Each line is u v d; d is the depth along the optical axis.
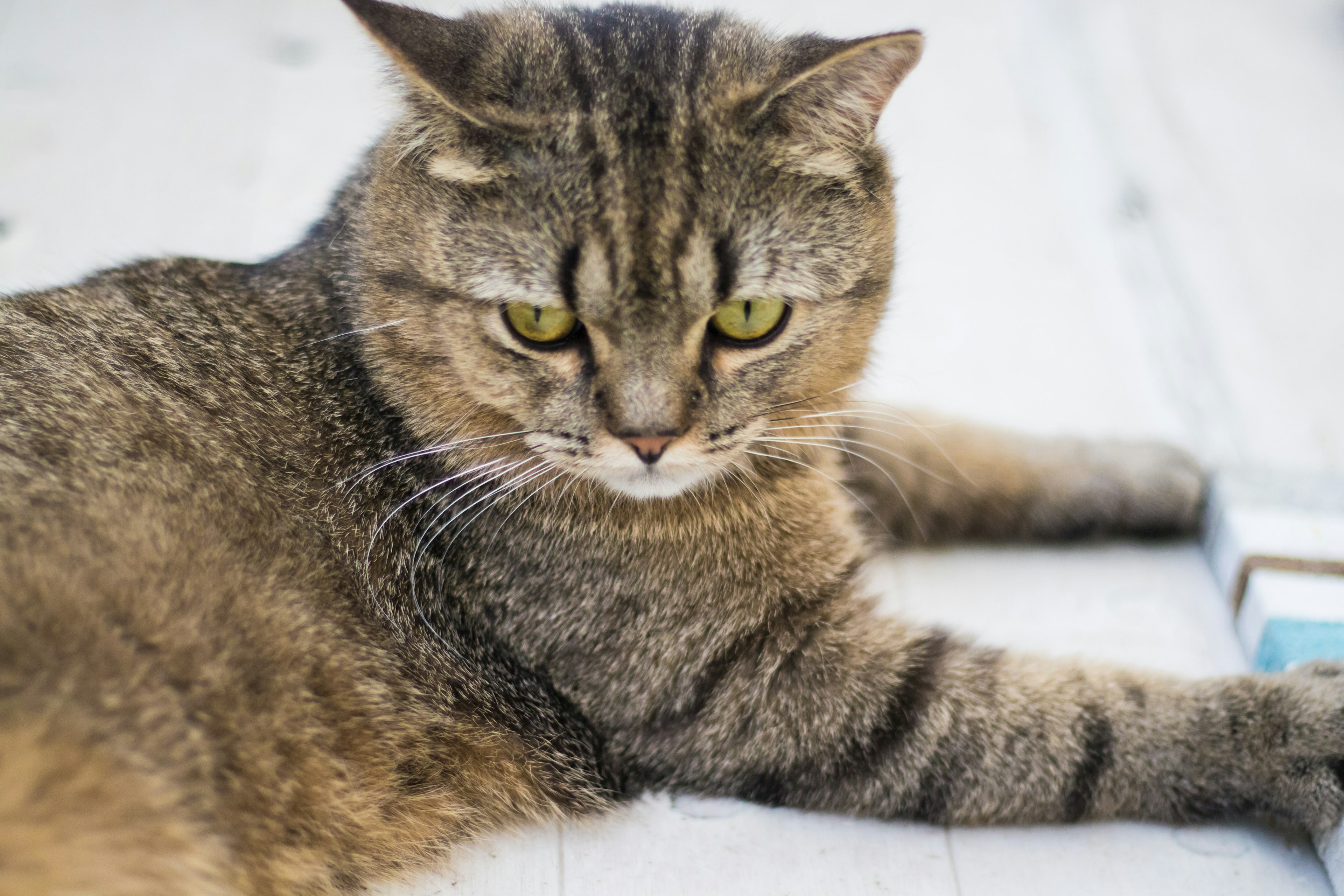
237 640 0.53
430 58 0.53
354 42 0.79
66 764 0.50
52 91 0.74
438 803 0.55
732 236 0.53
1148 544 0.62
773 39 0.56
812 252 0.54
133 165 0.71
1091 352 0.67
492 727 0.56
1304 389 0.65
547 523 0.57
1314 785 0.54
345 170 0.65
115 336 0.57
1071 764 0.55
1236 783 0.55
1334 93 0.76
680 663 0.56
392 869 0.54
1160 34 0.81
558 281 0.53
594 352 0.54
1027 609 0.60
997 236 0.72
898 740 0.55
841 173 0.54
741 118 0.53
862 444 0.61
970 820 0.55
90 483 0.53
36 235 0.68
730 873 0.54
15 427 0.53
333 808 0.53
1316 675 0.55
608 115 0.53
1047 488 0.62
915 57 0.55
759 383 0.55
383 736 0.54
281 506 0.55
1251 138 0.74
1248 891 0.54
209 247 0.68
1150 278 0.69
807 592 0.56
